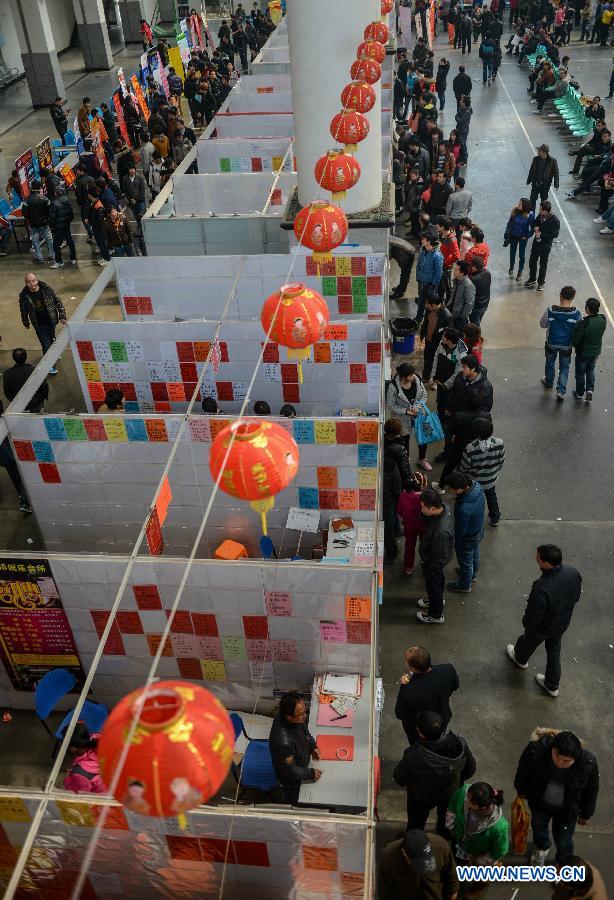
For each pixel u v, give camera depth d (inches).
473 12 1093.1
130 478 278.4
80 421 267.3
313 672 227.0
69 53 1181.1
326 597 208.5
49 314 405.7
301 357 185.6
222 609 214.8
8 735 242.2
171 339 316.5
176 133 610.5
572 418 374.0
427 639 267.3
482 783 171.6
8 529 327.0
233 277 350.3
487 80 936.9
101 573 210.7
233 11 1318.9
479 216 591.2
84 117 655.1
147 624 221.3
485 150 720.3
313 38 322.0
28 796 150.1
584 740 232.2
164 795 88.9
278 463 131.3
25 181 580.4
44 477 281.9
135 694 95.3
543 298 478.9
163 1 1263.5
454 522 265.6
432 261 415.2
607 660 257.8
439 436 318.7
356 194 362.0
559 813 184.7
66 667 235.0
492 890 197.8
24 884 169.3
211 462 134.9
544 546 224.7
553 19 1084.5
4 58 1014.4
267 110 590.9
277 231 392.5
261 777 207.9
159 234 399.9
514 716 240.5
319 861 152.6
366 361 308.7
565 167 677.3
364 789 197.0
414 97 723.4
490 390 307.0
